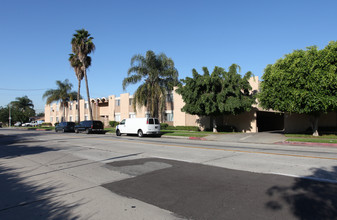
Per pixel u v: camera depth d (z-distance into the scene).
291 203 4.54
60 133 30.59
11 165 8.95
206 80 21.14
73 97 48.03
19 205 4.81
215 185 5.79
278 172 6.89
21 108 102.31
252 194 5.08
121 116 40.97
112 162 9.05
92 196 5.23
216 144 15.43
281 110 18.16
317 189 5.28
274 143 16.23
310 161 8.53
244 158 9.38
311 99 15.69
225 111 21.95
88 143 16.41
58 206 4.70
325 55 15.55
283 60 17.64
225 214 4.14
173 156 10.17
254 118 25.09
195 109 22.23
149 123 22.19
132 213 4.29
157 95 28.06
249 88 21.75
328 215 4.00
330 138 16.50
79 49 32.66
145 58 28.83
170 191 5.45
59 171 7.72
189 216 4.11
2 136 25.86
